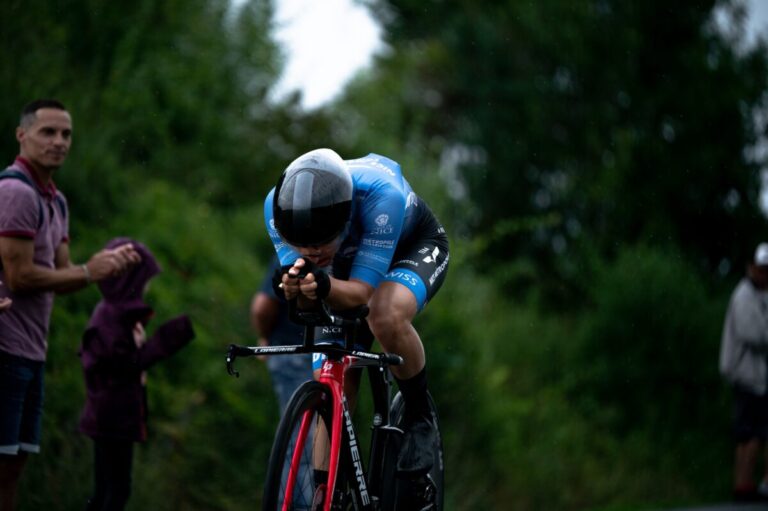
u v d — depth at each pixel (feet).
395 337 30.71
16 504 45.06
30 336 36.11
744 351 69.51
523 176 129.18
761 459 91.09
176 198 70.03
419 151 87.40
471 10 136.56
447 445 67.46
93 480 48.03
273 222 30.09
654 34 126.72
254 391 58.13
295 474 27.32
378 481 32.40
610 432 94.22
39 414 37.60
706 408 97.14
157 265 40.19
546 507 77.30
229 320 60.34
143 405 39.55
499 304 105.29
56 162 37.01
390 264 31.63
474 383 72.28
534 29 130.00
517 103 132.26
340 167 28.25
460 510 66.49
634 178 121.60
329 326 30.04
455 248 76.28
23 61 59.26
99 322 38.83
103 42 70.64
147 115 70.90
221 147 79.66
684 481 90.12
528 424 85.40
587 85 128.26
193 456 53.62
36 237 36.24
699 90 124.67
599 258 109.60
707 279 119.85
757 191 124.67
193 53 78.74
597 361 98.94
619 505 75.66
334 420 29.01
